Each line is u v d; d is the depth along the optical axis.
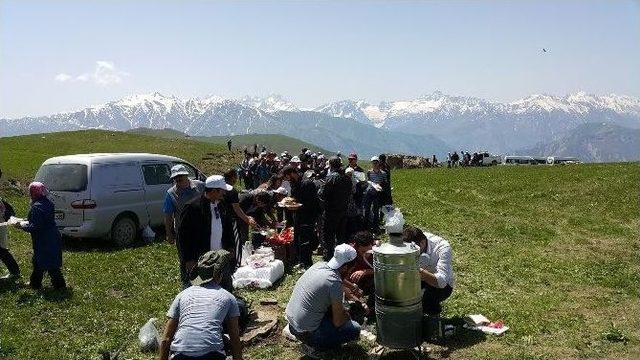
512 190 33.91
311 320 9.05
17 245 18.72
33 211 12.66
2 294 12.73
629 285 13.59
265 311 11.44
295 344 9.81
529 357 8.89
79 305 12.18
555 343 9.54
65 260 16.33
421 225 22.94
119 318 11.38
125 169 19.14
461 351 9.24
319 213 15.20
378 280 8.77
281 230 17.72
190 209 10.45
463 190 35.19
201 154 89.19
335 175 14.58
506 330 10.14
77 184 17.88
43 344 9.90
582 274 14.80
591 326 10.38
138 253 17.33
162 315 11.64
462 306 11.72
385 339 8.81
